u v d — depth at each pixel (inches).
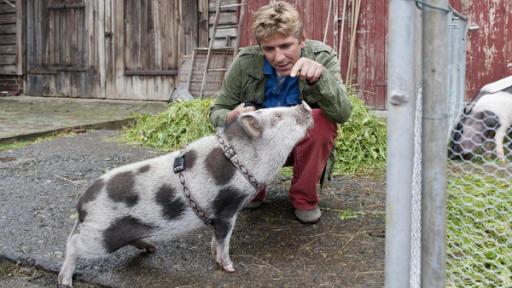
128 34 371.6
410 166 56.7
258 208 134.5
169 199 92.5
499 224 112.1
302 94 113.5
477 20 261.9
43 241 118.0
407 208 57.2
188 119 222.2
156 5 358.9
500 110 156.4
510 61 257.0
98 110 330.0
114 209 92.4
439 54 55.3
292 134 94.7
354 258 106.5
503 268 95.4
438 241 58.9
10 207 140.6
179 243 115.3
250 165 92.8
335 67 114.2
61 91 402.0
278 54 102.4
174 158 95.9
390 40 55.2
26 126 259.9
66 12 392.2
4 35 417.4
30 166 186.4
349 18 295.1
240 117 90.7
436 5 54.3
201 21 345.1
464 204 114.9
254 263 105.2
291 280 98.0
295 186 120.9
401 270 58.2
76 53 392.8
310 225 124.0
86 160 195.6
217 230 98.0
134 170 95.6
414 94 55.9
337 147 180.5
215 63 325.4
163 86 363.6
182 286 96.9
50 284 102.8
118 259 107.9
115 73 379.9
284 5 103.1
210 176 92.2
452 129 115.1
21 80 418.0
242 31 328.2
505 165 124.2
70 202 145.0
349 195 146.9
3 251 112.8
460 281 91.3
